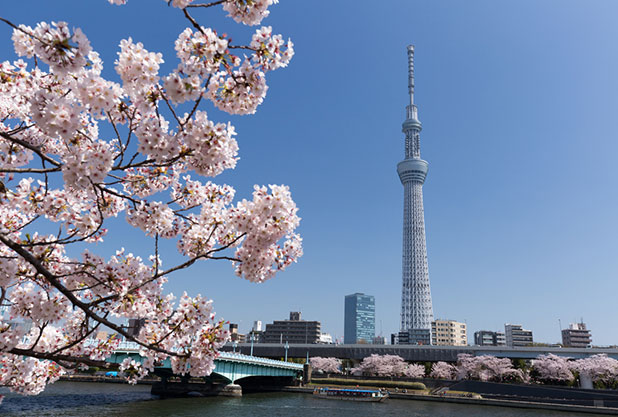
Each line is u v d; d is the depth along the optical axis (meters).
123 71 6.05
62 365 8.66
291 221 7.62
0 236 5.86
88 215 8.42
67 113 5.99
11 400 59.22
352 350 133.50
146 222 8.06
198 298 8.39
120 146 6.93
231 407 67.88
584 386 100.00
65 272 8.37
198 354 8.24
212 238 8.70
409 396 96.94
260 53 6.66
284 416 60.66
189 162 7.05
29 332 9.26
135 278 8.26
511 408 83.19
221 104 6.89
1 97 7.99
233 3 6.41
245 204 7.57
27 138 8.52
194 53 6.10
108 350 9.23
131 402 66.81
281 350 140.12
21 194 8.32
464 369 112.56
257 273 7.95
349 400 91.25
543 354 114.69
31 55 6.82
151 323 8.62
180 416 54.31
